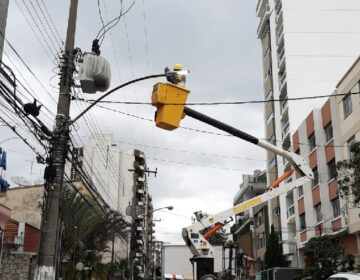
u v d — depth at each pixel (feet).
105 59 36.45
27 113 35.01
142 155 273.95
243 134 28.66
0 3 33.55
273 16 159.43
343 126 86.22
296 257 124.77
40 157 37.81
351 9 142.51
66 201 77.05
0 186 54.39
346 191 57.00
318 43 140.77
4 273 67.56
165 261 80.59
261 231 167.43
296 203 114.83
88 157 204.64
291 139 130.11
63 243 78.89
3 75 32.35
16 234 71.61
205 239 36.94
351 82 82.99
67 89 39.14
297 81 138.10
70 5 41.50
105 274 90.53
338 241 80.94
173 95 24.22
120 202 239.91
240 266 58.70
